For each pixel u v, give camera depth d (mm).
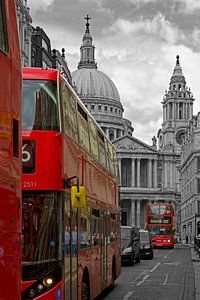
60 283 10484
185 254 56906
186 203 133000
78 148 13117
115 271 20969
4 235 6820
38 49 64125
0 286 6609
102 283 17188
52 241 10453
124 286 23141
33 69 11266
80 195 10719
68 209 11422
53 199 10570
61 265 10562
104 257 17719
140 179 164375
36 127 10695
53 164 10617
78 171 12984
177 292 21156
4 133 6980
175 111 177625
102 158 17844
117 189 22297
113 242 20391
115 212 21250
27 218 10391
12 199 7223
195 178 117000
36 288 10117
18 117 7676
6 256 6871
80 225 13133
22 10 54812
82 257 13359
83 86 184250
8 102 7188
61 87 11312
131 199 160500
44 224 10422
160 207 76562
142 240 46062
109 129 181250
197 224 65875
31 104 10875
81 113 14117
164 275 28891
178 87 179875
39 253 10273
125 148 164750
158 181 167000
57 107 11008
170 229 76062
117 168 22781
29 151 10562
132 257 36062
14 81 7500
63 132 11055
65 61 85625
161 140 184875
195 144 118562
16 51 7660
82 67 194500
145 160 166000
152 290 21734
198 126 119438
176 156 167625
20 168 7711
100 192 17016
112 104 184625
